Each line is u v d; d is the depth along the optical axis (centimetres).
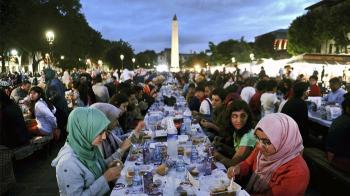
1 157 419
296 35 3189
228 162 347
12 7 1342
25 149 552
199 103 786
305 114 571
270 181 254
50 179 527
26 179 527
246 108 365
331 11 2644
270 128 246
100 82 1035
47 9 3372
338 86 828
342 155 432
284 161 249
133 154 373
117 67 4747
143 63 8475
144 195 260
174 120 546
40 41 3262
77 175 240
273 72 2120
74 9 3775
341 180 416
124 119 550
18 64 4228
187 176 294
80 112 253
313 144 646
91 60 5828
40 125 627
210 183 281
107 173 259
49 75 839
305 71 1925
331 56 1706
